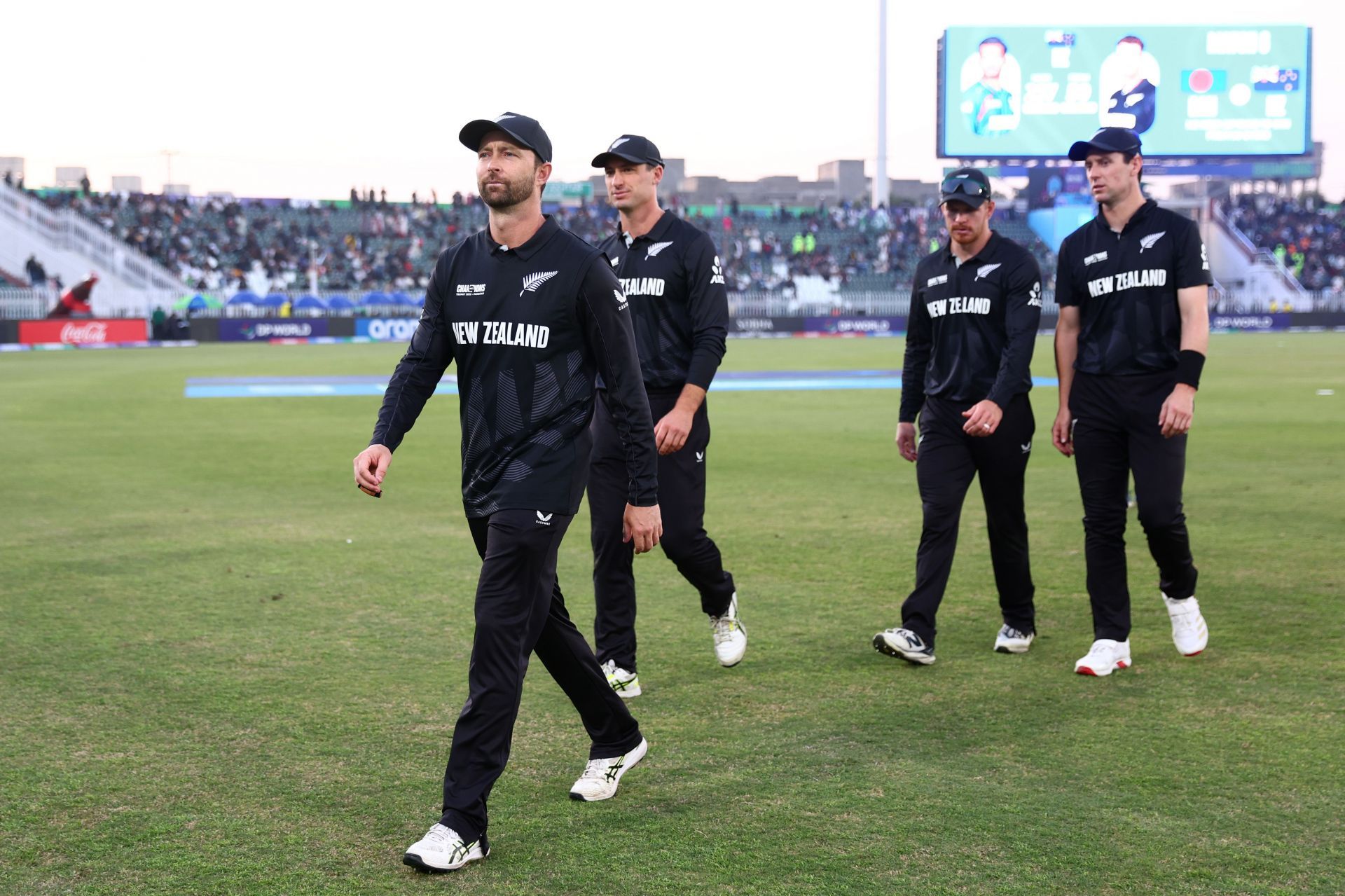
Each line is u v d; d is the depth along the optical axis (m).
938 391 4.83
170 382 19.95
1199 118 36.22
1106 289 4.58
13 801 3.35
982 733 3.90
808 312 40.44
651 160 4.45
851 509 8.25
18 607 5.54
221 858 2.99
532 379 3.17
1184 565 4.70
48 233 37.78
